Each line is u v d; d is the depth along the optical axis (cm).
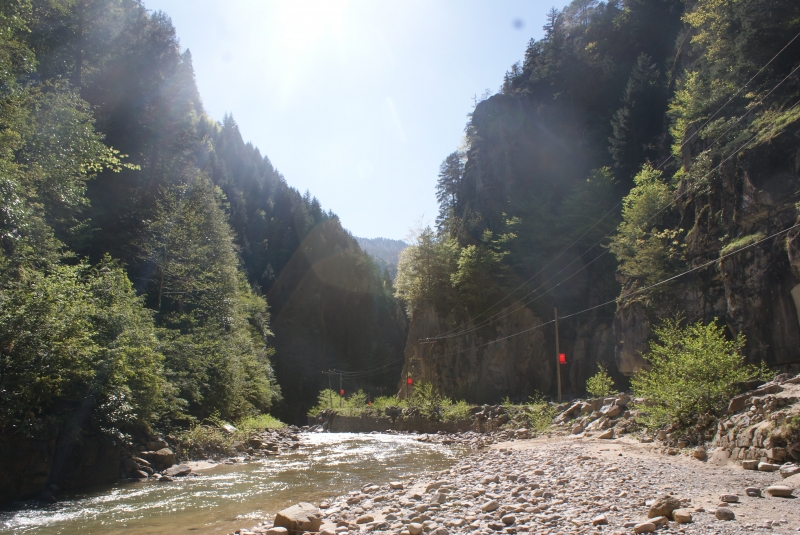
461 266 5653
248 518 1059
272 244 14450
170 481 1554
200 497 1292
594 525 732
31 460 1283
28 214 1695
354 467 1873
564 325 4819
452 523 827
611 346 4250
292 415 10031
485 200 7181
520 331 5034
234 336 4153
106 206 3781
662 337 1791
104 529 980
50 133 2056
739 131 2656
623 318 3128
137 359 1806
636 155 5575
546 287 5169
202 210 4788
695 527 669
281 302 13062
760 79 2864
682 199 3081
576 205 5269
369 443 3061
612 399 2458
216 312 4112
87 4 3888
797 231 1836
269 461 2094
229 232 5231
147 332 2025
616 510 811
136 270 3869
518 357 4984
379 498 1139
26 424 1268
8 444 1234
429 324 6259
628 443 1772
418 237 6531
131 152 4422
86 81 3962
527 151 7031
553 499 947
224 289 4438
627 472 1155
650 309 2906
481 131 7756
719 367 1483
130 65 4569
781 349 1962
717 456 1230
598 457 1467
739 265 2158
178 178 5266
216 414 2725
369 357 12794
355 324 13688
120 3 4634
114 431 1545
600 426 2206
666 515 741
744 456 1145
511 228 5841
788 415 1074
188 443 2061
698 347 1553
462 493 1105
